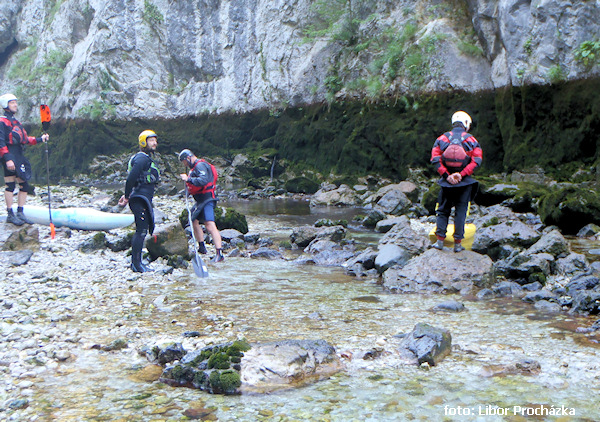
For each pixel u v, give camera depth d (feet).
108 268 23.31
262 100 76.95
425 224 34.37
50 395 11.11
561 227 32.42
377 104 60.70
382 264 22.50
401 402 10.69
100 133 90.63
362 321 16.07
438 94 55.93
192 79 91.09
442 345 13.17
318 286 20.80
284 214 43.70
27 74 115.85
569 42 44.88
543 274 20.42
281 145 70.79
